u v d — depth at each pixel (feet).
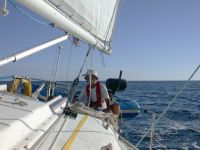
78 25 9.81
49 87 15.46
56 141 7.02
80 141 7.51
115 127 11.23
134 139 35.14
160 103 87.51
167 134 38.78
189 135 38.29
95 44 12.12
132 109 22.38
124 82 19.22
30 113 7.42
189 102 90.84
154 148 32.22
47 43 9.22
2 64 7.59
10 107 7.71
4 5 6.11
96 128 9.00
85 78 16.87
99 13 11.04
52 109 9.20
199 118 56.24
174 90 168.76
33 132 6.84
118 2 12.69
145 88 205.77
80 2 9.00
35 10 7.08
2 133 5.72
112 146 7.95
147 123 45.09
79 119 9.52
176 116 59.26
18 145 5.97
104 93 16.79
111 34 14.16
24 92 14.40
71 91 12.14
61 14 8.31
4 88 14.38
